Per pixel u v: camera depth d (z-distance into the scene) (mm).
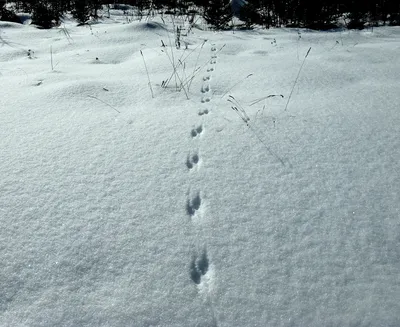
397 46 4879
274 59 4320
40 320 1332
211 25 7160
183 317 1359
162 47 5105
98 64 4398
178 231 1708
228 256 1595
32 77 3553
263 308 1392
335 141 2355
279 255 1600
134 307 1385
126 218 1762
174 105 2926
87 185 1950
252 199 1899
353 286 1466
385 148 2285
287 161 2176
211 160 2188
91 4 8656
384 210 1829
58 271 1501
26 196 1853
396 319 1345
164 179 2023
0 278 1456
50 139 2336
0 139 2322
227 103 2975
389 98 2967
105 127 2502
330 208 1842
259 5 7754
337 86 3346
